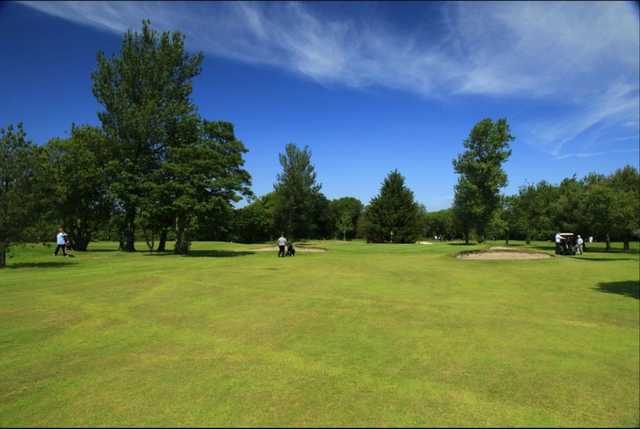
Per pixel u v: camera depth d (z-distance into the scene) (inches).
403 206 2349.9
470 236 3245.6
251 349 261.4
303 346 267.1
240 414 170.1
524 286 551.5
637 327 321.4
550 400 184.2
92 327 319.3
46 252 1268.5
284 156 2596.0
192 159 1194.0
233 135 1365.7
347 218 3489.2
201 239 2876.5
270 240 3120.1
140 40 1389.0
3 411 176.1
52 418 169.0
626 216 1528.1
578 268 790.5
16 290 491.8
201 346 268.4
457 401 182.9
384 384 202.5
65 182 1327.5
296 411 172.4
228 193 1235.9
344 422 162.7
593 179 2007.9
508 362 235.6
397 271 712.4
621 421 164.4
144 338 287.7
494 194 2135.8
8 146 776.3
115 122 1371.8
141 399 185.9
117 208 1455.5
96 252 1322.6
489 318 350.0
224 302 417.7
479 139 2149.4
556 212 1744.6
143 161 1358.3
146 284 537.0
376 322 333.1
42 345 273.3
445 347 265.0
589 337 290.5
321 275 642.2
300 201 2623.0
